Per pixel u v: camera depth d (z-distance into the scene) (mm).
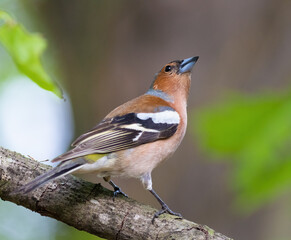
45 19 13469
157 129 8648
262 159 6910
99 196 7352
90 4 12500
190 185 11414
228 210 11234
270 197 7332
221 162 11305
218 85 11352
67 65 13031
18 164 7367
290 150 6867
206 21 11508
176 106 9742
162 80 10047
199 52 11523
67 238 13148
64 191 7324
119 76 12023
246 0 11422
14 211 13711
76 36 12789
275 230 11219
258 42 11375
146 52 11805
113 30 12133
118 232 7137
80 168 7582
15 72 15547
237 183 7137
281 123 6699
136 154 8352
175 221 7059
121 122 8461
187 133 11500
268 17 11375
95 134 8102
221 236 6848
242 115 6926
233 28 11430
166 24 11672
